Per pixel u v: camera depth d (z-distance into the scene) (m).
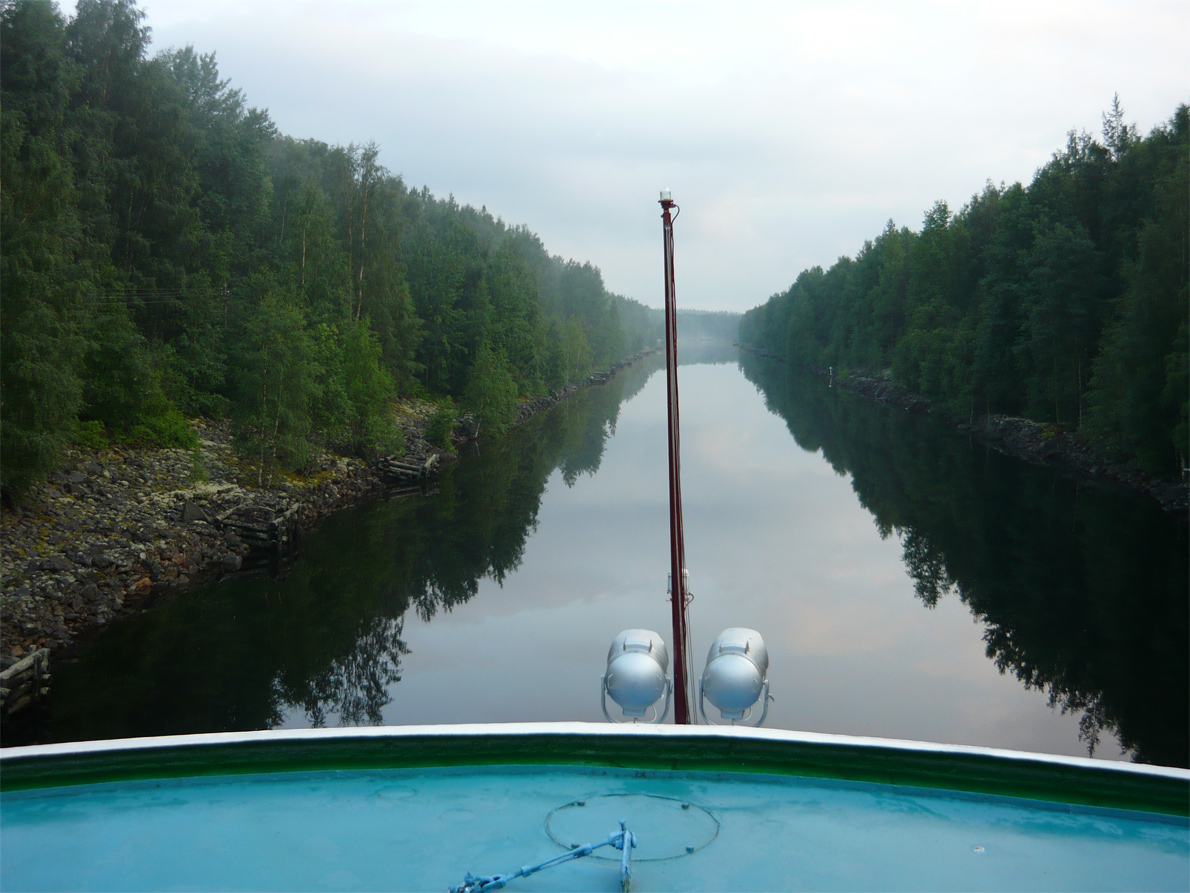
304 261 53.66
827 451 56.34
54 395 24.77
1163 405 38.66
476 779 3.71
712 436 65.00
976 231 78.75
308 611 24.08
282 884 3.00
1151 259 41.06
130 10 46.12
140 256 43.34
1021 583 27.06
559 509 39.00
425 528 34.28
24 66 37.31
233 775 3.71
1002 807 3.55
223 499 30.88
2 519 24.11
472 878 2.91
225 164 54.59
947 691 19.48
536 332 89.94
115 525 26.58
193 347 43.38
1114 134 64.00
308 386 35.44
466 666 20.92
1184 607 24.48
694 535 34.38
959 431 65.12
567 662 21.30
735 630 9.74
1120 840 3.33
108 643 20.88
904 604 25.53
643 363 194.25
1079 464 47.44
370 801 3.53
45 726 16.75
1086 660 21.05
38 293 25.50
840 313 126.94
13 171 27.44
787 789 3.65
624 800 3.53
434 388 71.38
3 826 3.37
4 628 19.77
